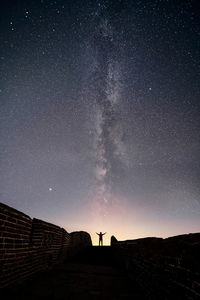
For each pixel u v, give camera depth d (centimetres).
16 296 354
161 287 344
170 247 321
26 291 395
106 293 438
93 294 420
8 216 365
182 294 259
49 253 661
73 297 387
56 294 394
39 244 556
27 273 476
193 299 228
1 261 343
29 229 484
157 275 370
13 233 390
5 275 360
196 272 224
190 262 242
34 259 525
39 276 544
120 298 409
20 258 429
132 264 624
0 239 338
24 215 444
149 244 455
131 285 530
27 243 472
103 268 793
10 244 377
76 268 738
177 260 284
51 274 589
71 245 1067
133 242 650
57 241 755
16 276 410
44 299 357
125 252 761
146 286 442
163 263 344
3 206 344
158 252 378
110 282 547
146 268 457
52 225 669
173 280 294
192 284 233
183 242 281
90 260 1015
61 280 518
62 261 880
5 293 355
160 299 342
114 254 1095
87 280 547
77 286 473
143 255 495
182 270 265
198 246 233
